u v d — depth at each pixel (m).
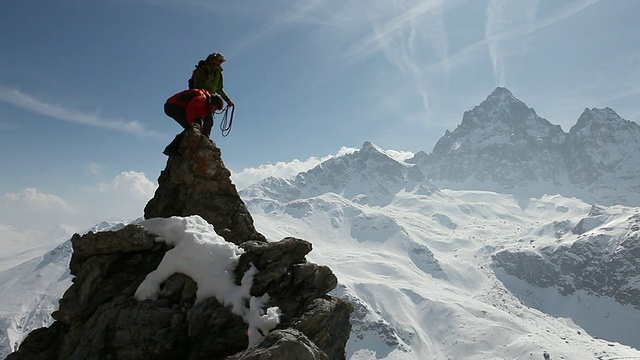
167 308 11.43
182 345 11.20
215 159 15.51
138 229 12.73
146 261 12.90
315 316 10.82
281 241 12.38
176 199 15.52
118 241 12.52
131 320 11.29
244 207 15.80
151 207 15.82
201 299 11.48
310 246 12.50
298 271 11.79
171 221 13.24
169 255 12.22
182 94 15.84
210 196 15.28
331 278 12.26
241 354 9.59
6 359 12.09
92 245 12.53
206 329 10.98
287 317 11.05
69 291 12.27
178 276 12.03
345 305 12.16
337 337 11.66
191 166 15.31
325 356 10.09
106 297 12.23
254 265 11.86
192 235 12.52
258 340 10.48
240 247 12.53
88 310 12.03
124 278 12.58
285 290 11.68
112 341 11.16
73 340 11.77
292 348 9.50
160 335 11.05
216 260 11.98
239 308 11.12
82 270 12.50
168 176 16.12
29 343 12.42
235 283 11.64
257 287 11.41
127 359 11.03
